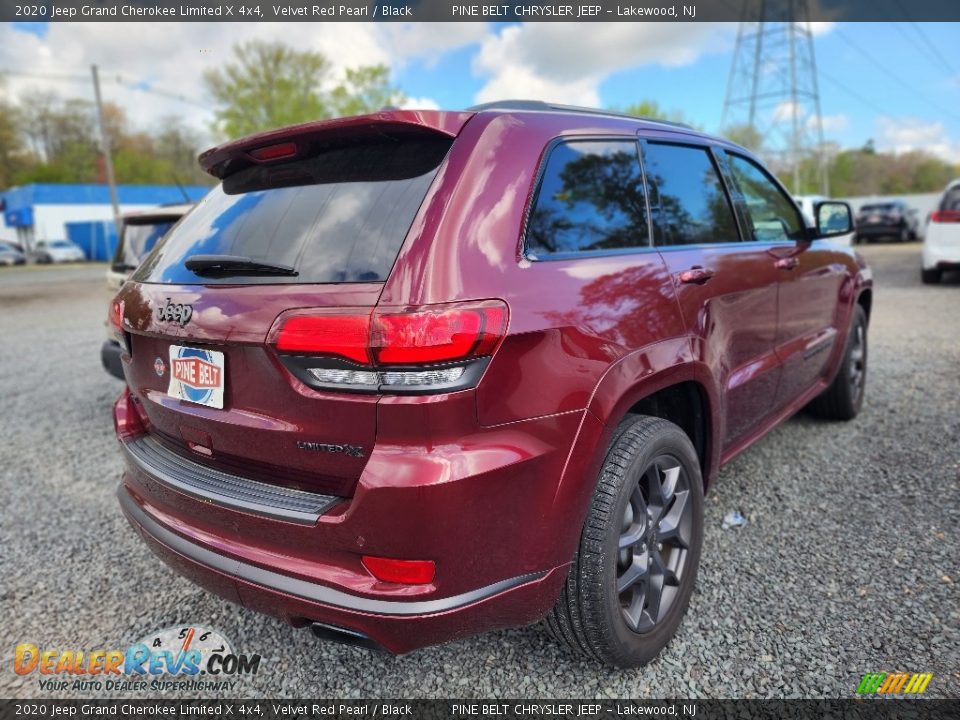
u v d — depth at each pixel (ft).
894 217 69.15
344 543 5.27
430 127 5.92
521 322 5.42
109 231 122.52
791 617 7.59
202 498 5.99
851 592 7.97
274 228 6.25
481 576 5.41
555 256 6.22
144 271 7.30
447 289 5.16
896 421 13.64
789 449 12.54
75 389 20.22
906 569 8.37
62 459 13.88
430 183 5.70
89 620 8.23
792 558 8.79
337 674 7.16
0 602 8.63
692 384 7.70
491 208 5.76
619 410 6.19
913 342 20.92
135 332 6.73
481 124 6.19
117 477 12.81
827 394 13.52
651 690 6.66
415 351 4.96
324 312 5.20
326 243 5.76
